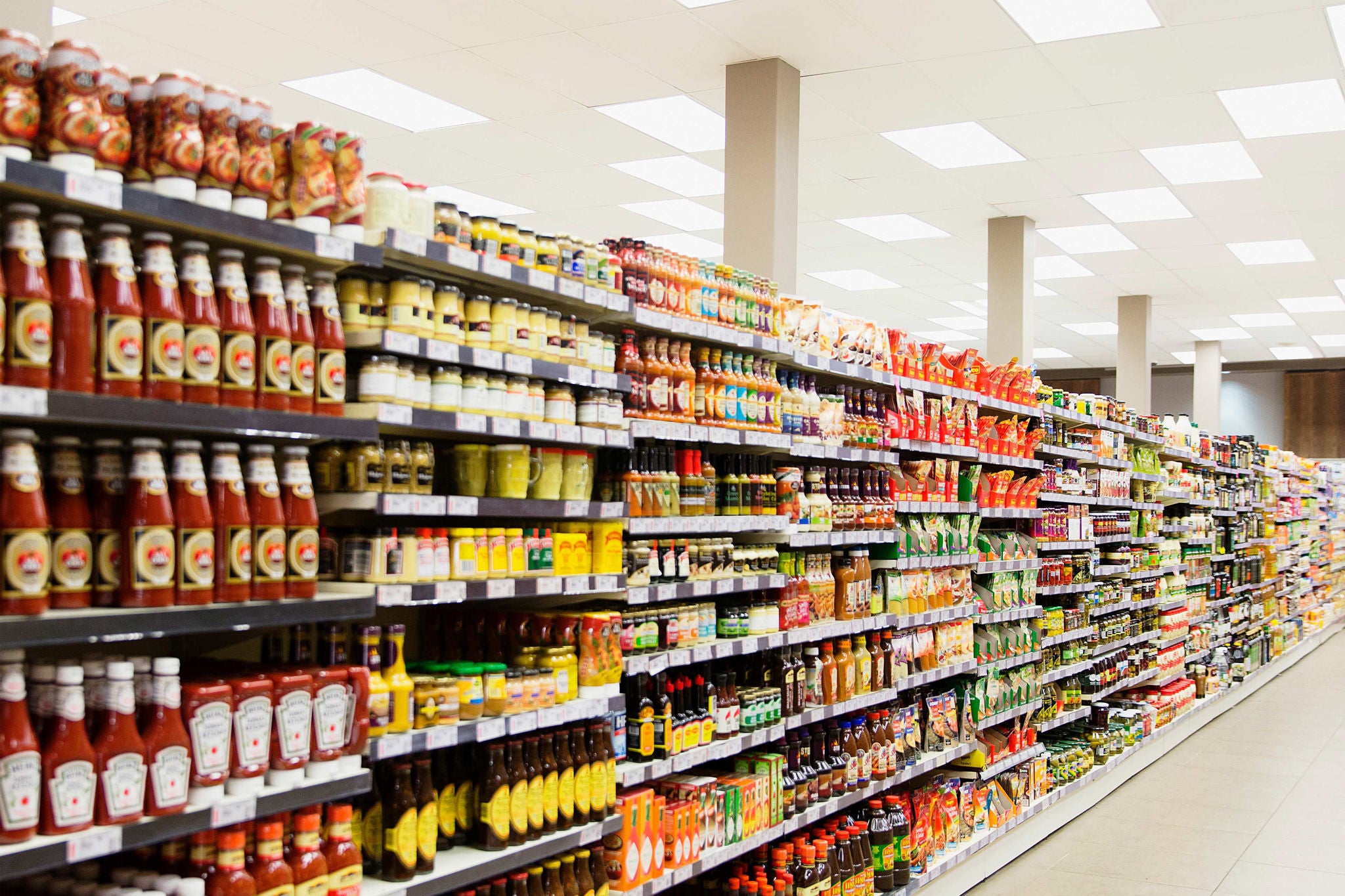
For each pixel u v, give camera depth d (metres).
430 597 2.66
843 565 4.59
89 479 2.09
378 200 2.58
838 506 4.55
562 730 3.08
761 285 4.13
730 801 3.79
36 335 1.85
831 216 9.07
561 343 3.11
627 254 3.48
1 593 1.83
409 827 2.60
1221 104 6.52
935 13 5.34
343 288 2.56
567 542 3.17
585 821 3.09
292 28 5.62
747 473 3.99
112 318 1.97
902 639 4.95
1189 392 18.39
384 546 2.58
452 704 2.73
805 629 4.24
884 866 4.55
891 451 5.01
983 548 5.78
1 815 1.80
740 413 3.92
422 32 5.65
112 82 1.98
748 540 4.26
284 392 2.26
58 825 1.87
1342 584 17.11
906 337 5.18
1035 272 11.30
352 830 2.54
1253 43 5.66
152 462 2.06
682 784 3.67
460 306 2.82
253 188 2.20
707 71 6.11
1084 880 5.36
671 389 3.61
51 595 1.95
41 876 2.11
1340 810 6.67
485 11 5.37
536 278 2.99
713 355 3.87
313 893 2.31
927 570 5.19
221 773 2.12
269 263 2.27
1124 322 12.53
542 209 9.20
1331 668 13.00
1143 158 7.53
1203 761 8.15
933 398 5.43
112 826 1.94
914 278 11.53
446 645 3.35
